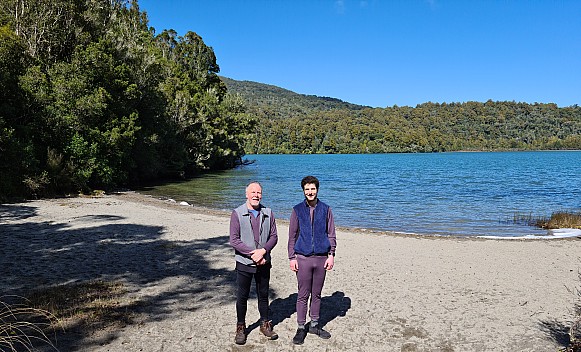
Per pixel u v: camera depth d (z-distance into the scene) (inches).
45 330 198.2
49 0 941.2
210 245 411.2
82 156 868.6
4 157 710.5
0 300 234.8
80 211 615.8
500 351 191.5
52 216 556.4
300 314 195.5
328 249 191.5
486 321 228.5
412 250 421.1
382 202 904.3
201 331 205.3
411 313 239.3
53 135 840.9
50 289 257.4
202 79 2294.5
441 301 261.6
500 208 817.5
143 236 444.8
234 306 242.7
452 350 192.1
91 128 904.9
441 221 661.3
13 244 382.3
